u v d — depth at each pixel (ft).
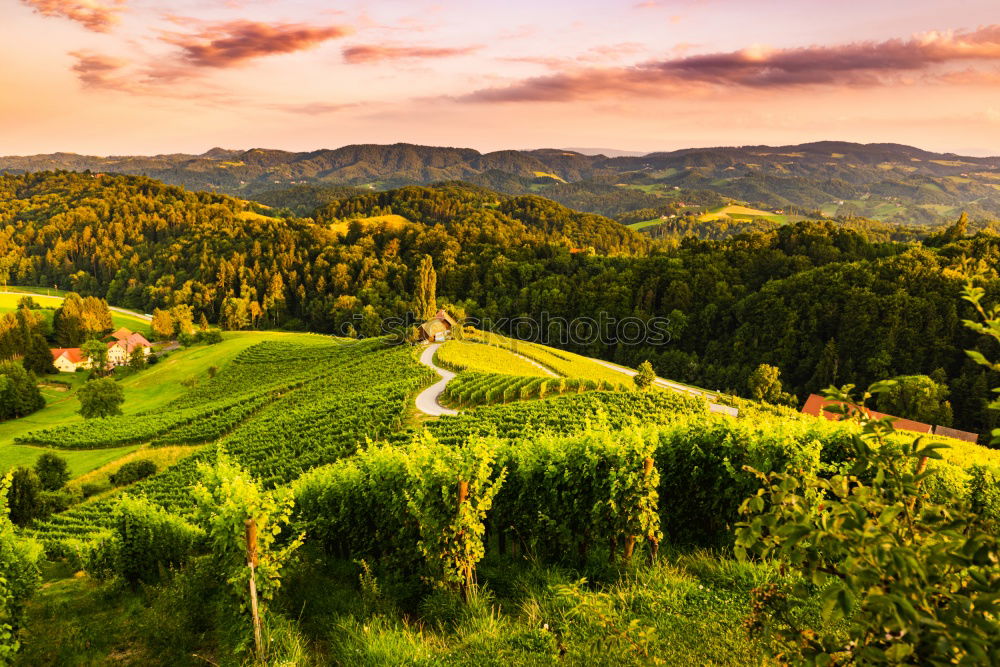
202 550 48.06
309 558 40.14
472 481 31.58
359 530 41.57
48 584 46.65
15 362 379.96
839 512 8.79
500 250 629.92
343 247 646.74
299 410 193.67
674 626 22.08
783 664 12.47
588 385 199.21
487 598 29.32
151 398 297.53
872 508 9.26
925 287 309.63
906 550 7.66
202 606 31.96
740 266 453.58
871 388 10.00
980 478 33.19
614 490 32.30
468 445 36.22
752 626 12.67
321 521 43.09
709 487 37.09
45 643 29.32
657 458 37.73
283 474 129.49
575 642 21.77
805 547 9.55
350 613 29.17
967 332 280.10
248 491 29.63
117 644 29.12
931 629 7.32
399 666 21.97
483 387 186.50
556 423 128.16
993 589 7.34
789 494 9.76
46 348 384.06
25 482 114.21
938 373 262.26
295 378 265.75
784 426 37.52
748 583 26.08
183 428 202.18
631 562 31.42
